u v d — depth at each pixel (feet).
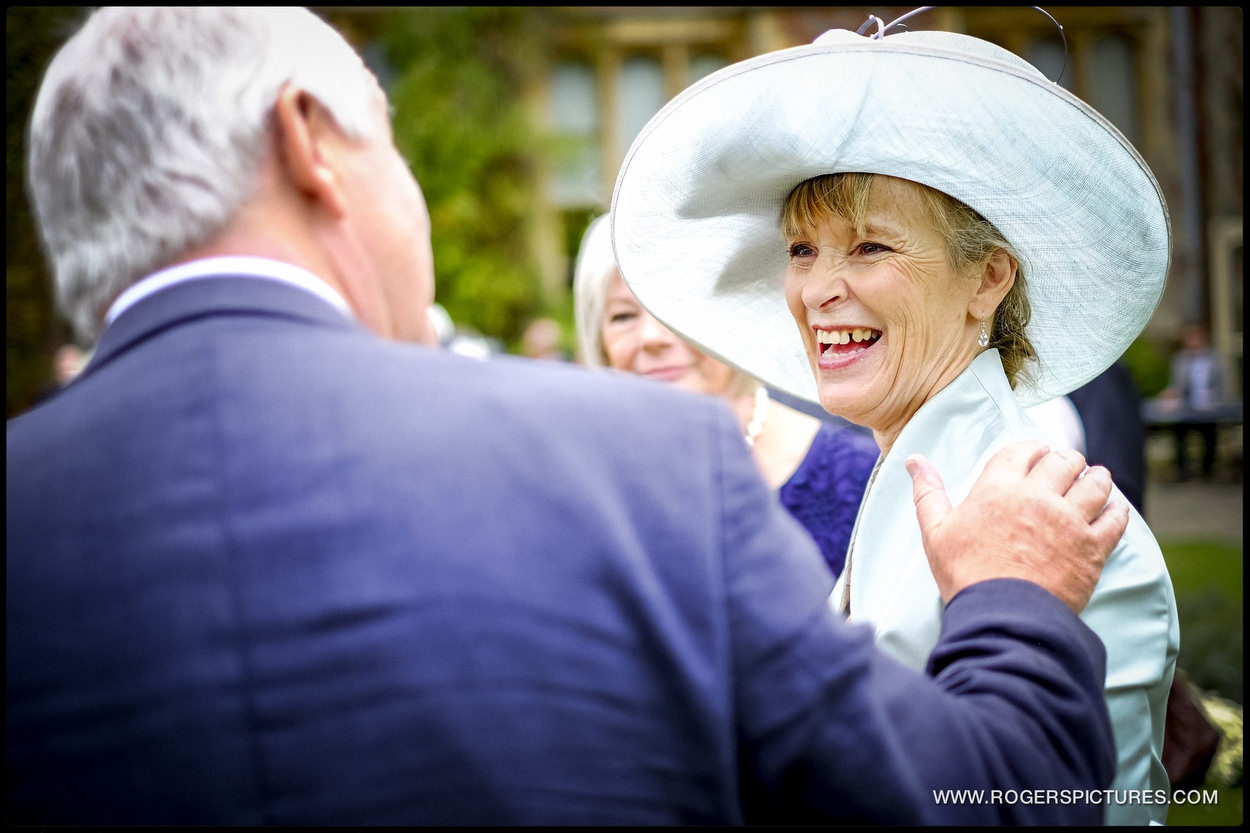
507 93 62.08
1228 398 50.60
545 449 3.29
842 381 5.85
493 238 59.82
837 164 5.61
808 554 3.47
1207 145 56.03
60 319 23.84
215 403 3.30
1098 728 3.70
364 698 3.07
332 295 3.65
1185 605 18.71
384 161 3.90
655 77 67.46
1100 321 6.41
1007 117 5.35
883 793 3.23
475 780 3.05
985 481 4.50
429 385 3.38
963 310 5.82
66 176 3.52
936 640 4.89
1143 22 58.34
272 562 3.14
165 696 3.09
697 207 6.66
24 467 3.36
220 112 3.49
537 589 3.16
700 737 3.18
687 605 3.22
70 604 3.19
